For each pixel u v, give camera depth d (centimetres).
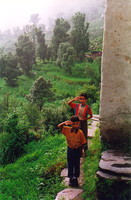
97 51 9725
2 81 7981
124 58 443
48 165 627
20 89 6888
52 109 1328
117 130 479
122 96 459
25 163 720
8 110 1742
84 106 559
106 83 466
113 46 446
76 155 478
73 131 469
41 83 4438
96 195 411
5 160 898
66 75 7938
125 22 431
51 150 754
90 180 453
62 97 5816
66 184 506
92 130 795
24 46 8125
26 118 1341
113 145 489
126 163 416
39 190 529
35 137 1056
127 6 426
